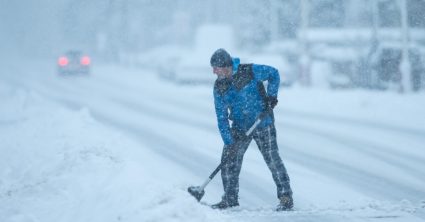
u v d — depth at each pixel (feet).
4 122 112.98
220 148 89.51
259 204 54.60
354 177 67.62
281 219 46.06
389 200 55.93
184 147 89.81
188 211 39.06
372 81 210.79
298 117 131.13
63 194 51.49
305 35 215.92
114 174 46.57
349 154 83.30
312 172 70.69
